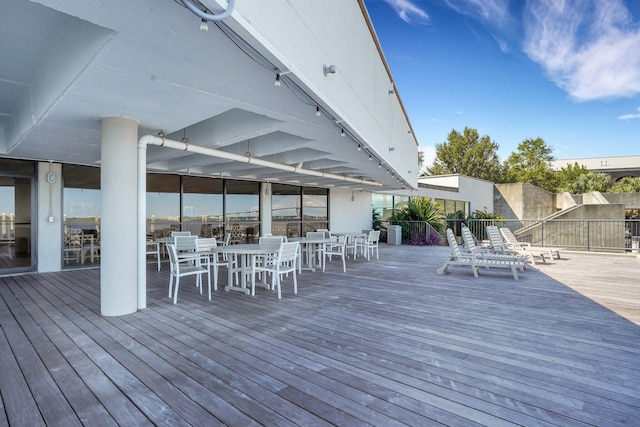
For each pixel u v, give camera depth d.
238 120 5.36
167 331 3.72
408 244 14.61
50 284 6.36
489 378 2.64
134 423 2.10
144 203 4.71
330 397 2.38
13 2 2.87
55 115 4.20
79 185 8.25
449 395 2.40
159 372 2.76
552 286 6.07
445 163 38.53
